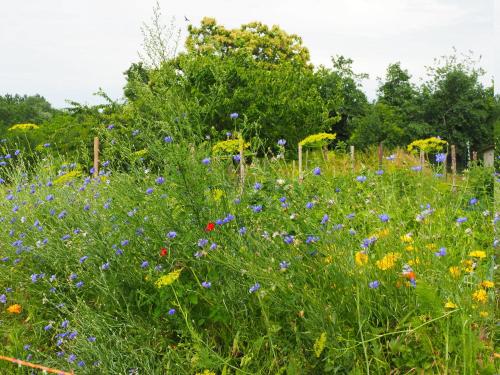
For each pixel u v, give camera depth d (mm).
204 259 3238
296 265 3016
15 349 3430
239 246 3176
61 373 2926
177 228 3508
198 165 3518
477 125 39000
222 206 3445
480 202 4953
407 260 3244
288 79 19422
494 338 2848
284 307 2945
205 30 28531
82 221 4090
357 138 31766
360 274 2943
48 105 50281
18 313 4074
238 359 3049
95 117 10070
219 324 3367
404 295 2963
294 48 32438
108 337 3133
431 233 3457
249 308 3223
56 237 4203
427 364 2629
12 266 4469
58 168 6410
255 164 3699
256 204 3402
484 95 39375
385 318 2908
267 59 31219
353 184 4840
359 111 36031
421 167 4582
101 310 3637
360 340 2789
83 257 3713
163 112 3873
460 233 3828
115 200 4086
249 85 15484
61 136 10812
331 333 2725
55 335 3604
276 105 16172
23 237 4449
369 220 3871
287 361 2891
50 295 3992
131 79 4113
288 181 3355
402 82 40969
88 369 2969
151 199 3734
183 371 2969
